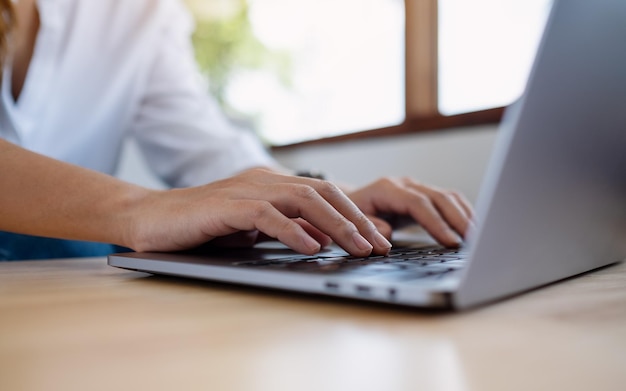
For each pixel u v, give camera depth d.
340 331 0.24
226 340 0.22
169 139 1.19
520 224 0.27
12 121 0.87
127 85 1.11
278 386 0.17
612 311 0.27
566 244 0.33
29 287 0.37
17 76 0.90
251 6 2.33
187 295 0.33
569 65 0.26
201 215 0.44
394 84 1.82
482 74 1.55
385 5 1.85
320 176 0.87
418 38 1.69
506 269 0.28
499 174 0.24
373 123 1.92
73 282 0.39
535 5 1.41
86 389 0.16
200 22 2.36
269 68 2.31
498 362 0.19
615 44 0.31
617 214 0.38
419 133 1.63
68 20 0.97
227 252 0.46
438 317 0.26
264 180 0.49
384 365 0.19
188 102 1.24
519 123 0.24
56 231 0.51
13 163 0.54
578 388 0.16
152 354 0.20
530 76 0.24
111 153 1.15
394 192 0.66
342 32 2.02
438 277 0.29
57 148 1.01
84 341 0.22
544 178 0.27
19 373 0.18
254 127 2.05
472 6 1.57
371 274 0.30
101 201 0.51
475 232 0.25
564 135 0.28
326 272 0.31
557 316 0.26
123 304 0.30
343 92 2.04
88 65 1.02
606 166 0.34
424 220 0.61
